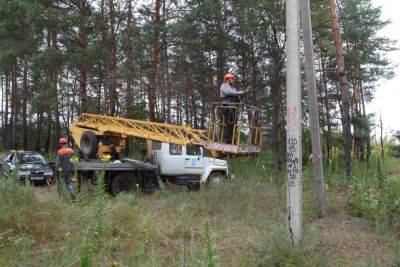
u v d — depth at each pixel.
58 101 24.84
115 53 26.38
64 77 31.83
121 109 25.75
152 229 7.72
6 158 19.06
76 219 7.58
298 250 5.93
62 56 21.81
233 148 13.04
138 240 7.16
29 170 16.91
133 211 8.84
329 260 6.05
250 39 23.70
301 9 9.43
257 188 11.98
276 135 20.05
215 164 15.71
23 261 5.91
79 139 16.69
